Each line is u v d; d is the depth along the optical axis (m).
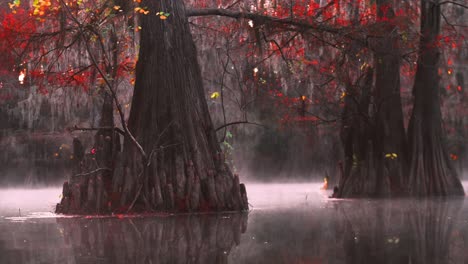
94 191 14.64
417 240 8.62
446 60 28.16
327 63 22.23
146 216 13.63
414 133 20.88
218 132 34.44
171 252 7.80
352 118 21.06
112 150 15.55
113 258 7.33
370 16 21.55
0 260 7.21
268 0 20.03
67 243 8.85
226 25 21.94
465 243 8.27
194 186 14.63
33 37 18.55
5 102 36.12
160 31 15.52
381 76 20.84
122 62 19.62
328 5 19.83
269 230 10.23
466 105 35.97
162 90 15.28
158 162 14.80
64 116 35.53
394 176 20.50
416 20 22.58
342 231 9.89
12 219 13.28
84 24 17.55
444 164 21.02
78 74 20.64
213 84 32.12
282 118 33.28
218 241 8.89
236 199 14.82
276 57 23.70
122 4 16.94
